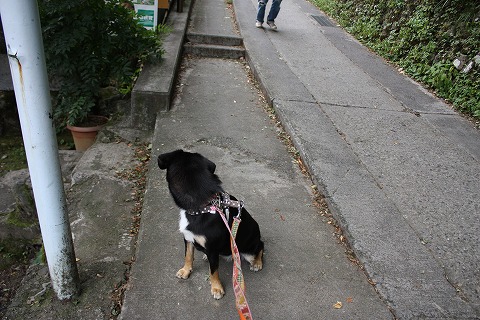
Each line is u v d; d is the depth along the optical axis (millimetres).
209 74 6625
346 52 8016
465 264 3098
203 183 2475
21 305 2686
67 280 2600
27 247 4375
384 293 2781
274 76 6367
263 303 2662
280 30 8867
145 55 5746
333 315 2617
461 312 2680
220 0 10961
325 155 4395
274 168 4258
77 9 4918
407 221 3520
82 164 4387
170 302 2627
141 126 5211
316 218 3559
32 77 2033
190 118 5109
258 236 2807
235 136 4820
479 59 6160
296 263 3027
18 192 4602
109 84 5965
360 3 9922
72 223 3445
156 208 3475
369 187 3943
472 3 6750
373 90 6359
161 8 7582
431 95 6434
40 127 2143
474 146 4996
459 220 3604
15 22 1911
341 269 3012
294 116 5180
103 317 2590
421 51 7305
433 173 4312
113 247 3189
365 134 4984
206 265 2947
